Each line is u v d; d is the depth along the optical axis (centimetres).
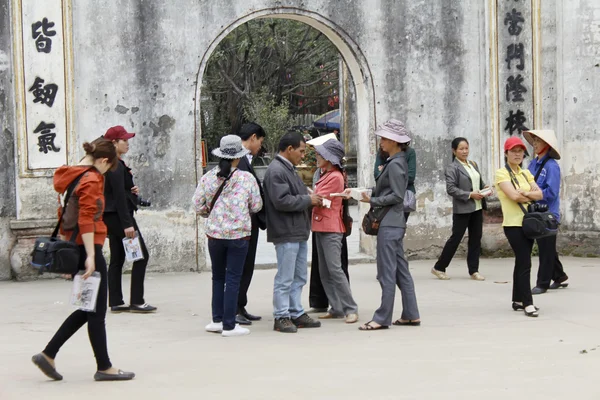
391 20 1192
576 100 1220
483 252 1227
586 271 1091
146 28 1109
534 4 1221
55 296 969
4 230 1084
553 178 916
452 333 737
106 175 823
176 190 1126
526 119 1227
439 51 1210
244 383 568
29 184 1077
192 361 640
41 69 1071
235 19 1141
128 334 754
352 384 562
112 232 837
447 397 528
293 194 756
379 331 753
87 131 1096
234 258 733
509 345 682
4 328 791
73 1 1082
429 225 1216
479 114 1227
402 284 775
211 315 846
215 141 2881
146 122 1113
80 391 552
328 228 788
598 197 1211
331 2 1168
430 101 1210
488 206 1220
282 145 762
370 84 1189
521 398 524
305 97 2898
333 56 2828
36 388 562
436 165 1216
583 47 1209
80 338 740
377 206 760
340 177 784
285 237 752
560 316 808
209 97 2864
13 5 1060
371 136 1195
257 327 784
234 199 728
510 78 1220
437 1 1207
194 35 1127
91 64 1095
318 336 736
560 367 603
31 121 1073
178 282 1052
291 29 2681
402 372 593
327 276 824
